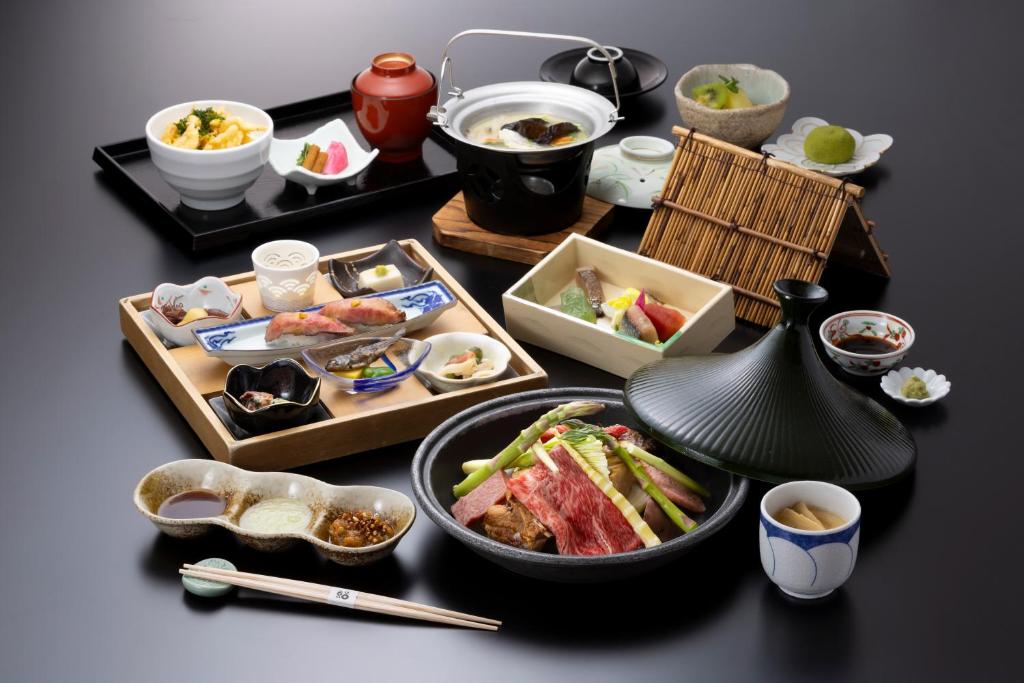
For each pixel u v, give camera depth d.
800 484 1.75
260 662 1.70
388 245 2.15
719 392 1.83
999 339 2.07
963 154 2.40
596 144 2.41
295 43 2.66
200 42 2.65
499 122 2.26
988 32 2.71
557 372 2.02
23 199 2.29
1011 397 1.98
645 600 1.75
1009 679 1.69
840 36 2.69
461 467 1.84
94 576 1.78
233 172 2.21
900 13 2.76
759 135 2.32
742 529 1.82
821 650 1.71
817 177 2.08
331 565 1.78
